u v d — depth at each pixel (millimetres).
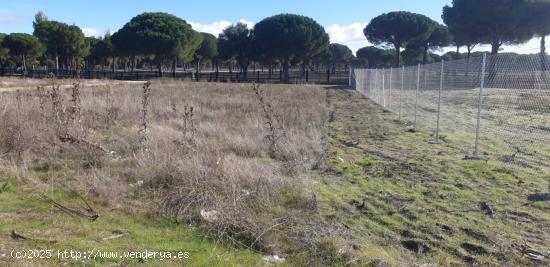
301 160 7918
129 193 5969
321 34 55781
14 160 7301
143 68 89312
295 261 4184
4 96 13250
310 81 50625
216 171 6355
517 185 6875
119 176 6625
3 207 5293
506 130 11570
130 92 19625
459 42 42656
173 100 16828
